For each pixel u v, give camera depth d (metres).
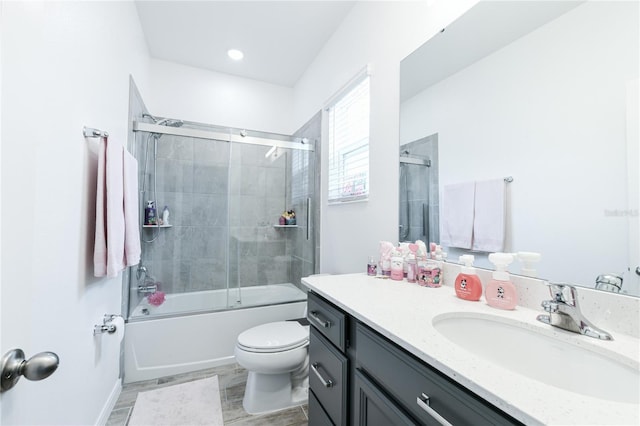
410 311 0.85
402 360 0.68
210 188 2.79
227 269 2.83
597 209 0.75
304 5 1.95
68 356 1.02
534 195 0.90
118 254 1.32
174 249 2.64
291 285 2.99
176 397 1.71
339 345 0.97
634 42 0.69
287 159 3.08
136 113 2.08
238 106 2.99
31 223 0.56
